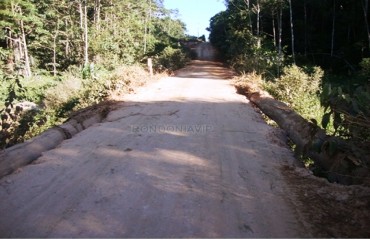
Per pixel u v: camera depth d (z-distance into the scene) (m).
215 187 4.65
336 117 4.94
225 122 8.50
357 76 21.14
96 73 21.59
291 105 11.67
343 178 4.96
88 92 14.19
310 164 6.32
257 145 6.61
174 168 5.31
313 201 4.28
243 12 33.72
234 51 34.44
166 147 6.35
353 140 4.95
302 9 35.19
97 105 10.69
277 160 5.79
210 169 5.31
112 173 5.05
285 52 30.98
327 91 4.92
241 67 25.70
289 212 4.01
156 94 13.06
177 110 9.86
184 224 3.69
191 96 12.77
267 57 23.61
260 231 3.60
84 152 6.00
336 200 4.27
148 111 9.62
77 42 30.53
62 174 5.00
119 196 4.30
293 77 13.23
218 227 3.65
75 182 4.72
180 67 32.97
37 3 32.50
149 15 42.06
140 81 15.70
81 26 28.78
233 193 4.48
